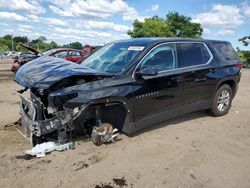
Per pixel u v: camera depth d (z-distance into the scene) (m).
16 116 7.42
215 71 6.86
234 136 6.05
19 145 5.45
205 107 6.90
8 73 19.78
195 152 5.21
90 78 5.02
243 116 7.53
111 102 5.10
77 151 5.10
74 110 4.77
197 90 6.52
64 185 4.13
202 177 4.38
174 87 5.95
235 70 7.39
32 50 7.01
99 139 5.24
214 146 5.50
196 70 6.40
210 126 6.62
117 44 6.38
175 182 4.23
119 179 4.29
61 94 4.62
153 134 6.00
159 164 4.75
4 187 4.07
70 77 4.75
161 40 6.00
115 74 5.29
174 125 6.59
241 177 4.40
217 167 4.69
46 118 4.97
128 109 5.30
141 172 4.49
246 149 5.42
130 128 5.42
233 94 7.59
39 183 4.17
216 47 7.18
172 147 5.39
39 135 4.74
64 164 4.68
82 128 5.22
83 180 4.25
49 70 5.07
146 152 5.16
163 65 5.87
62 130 4.99
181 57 6.23
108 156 4.97
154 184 4.18
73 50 17.50
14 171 4.48
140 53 5.60
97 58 6.18
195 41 6.72
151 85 5.57
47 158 4.86
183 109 6.30
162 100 5.81
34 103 4.86
